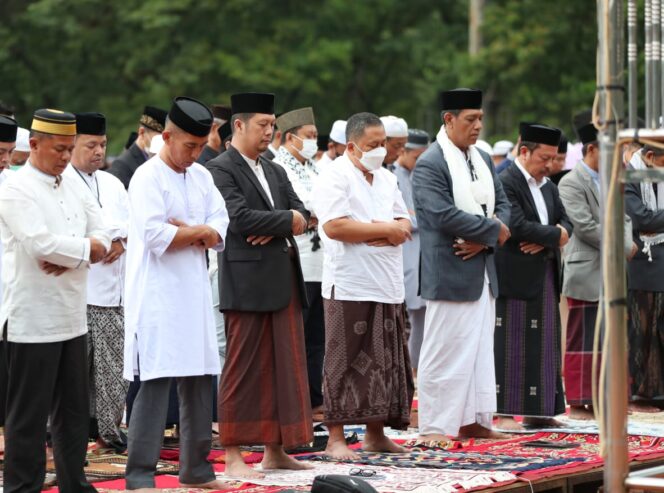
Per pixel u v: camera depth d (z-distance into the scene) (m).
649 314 13.54
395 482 9.02
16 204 8.38
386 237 10.34
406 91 43.28
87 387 8.73
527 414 12.01
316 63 37.91
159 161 9.13
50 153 8.46
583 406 13.04
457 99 11.34
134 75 39.81
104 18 39.94
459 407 11.17
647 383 13.59
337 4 40.53
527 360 12.03
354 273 10.35
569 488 9.56
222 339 12.37
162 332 8.96
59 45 40.22
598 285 12.79
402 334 10.70
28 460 8.52
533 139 12.03
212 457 10.55
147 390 9.02
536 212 12.08
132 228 9.09
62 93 40.16
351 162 10.55
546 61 26.75
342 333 10.38
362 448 10.84
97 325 10.83
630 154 10.87
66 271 8.52
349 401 10.35
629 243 12.79
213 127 12.63
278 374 9.68
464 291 11.14
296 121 12.66
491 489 8.98
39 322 8.44
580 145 18.08
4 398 9.32
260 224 9.55
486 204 11.39
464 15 43.69
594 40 26.53
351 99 42.56
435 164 11.34
